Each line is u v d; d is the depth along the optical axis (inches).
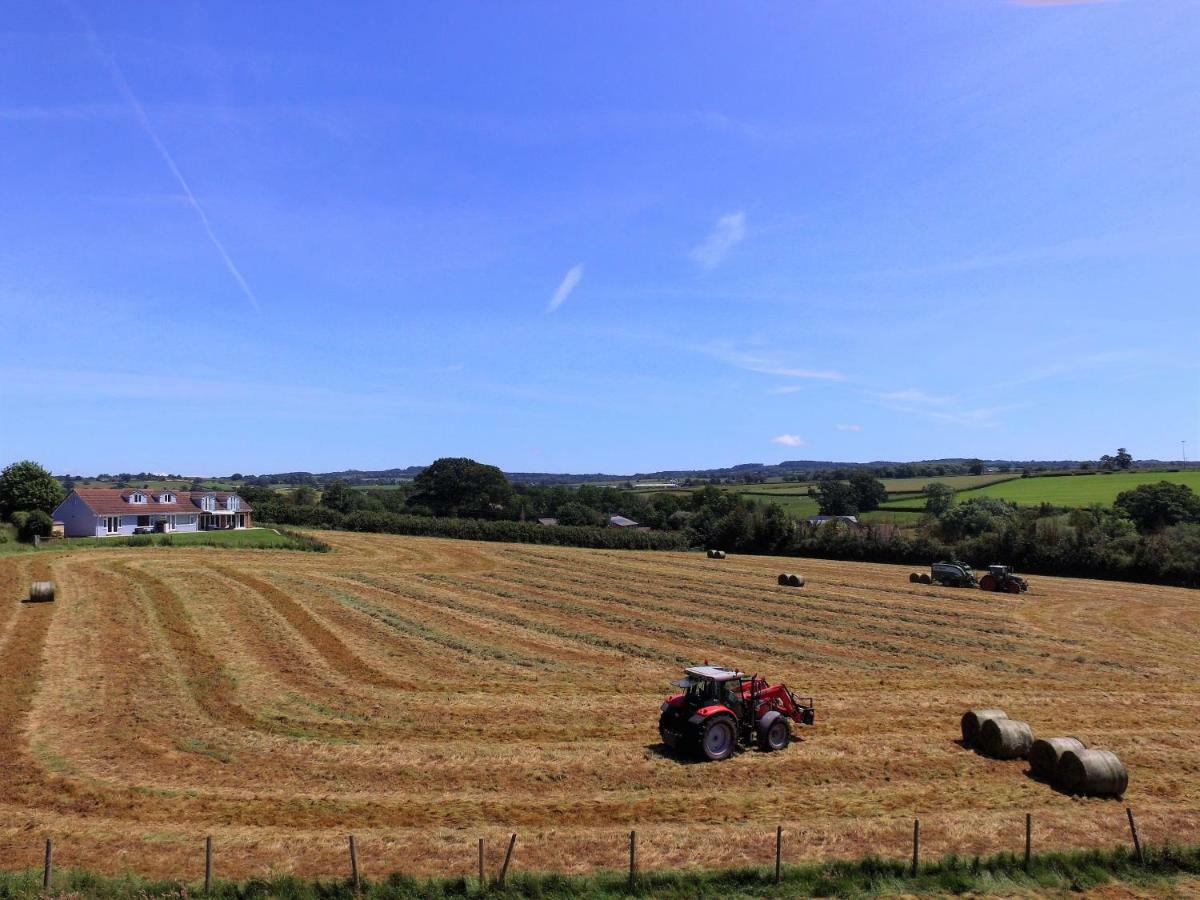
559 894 475.8
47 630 1179.9
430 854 527.2
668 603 1672.0
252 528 3284.9
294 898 461.4
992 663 1159.0
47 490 2908.5
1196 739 807.7
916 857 509.4
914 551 2682.1
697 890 483.8
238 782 647.8
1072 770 652.7
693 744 702.5
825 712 875.4
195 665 1012.5
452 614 1456.7
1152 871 518.9
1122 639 1389.0
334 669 1021.8
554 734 778.8
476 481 4670.3
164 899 460.8
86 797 612.1
